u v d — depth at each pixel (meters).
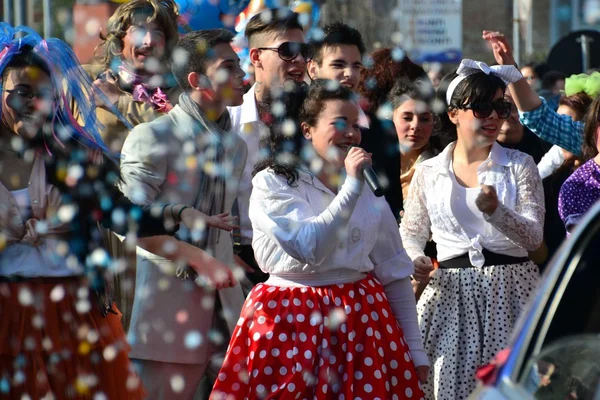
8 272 9.14
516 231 10.48
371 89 12.95
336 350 9.20
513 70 11.73
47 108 9.14
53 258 9.23
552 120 12.68
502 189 10.98
